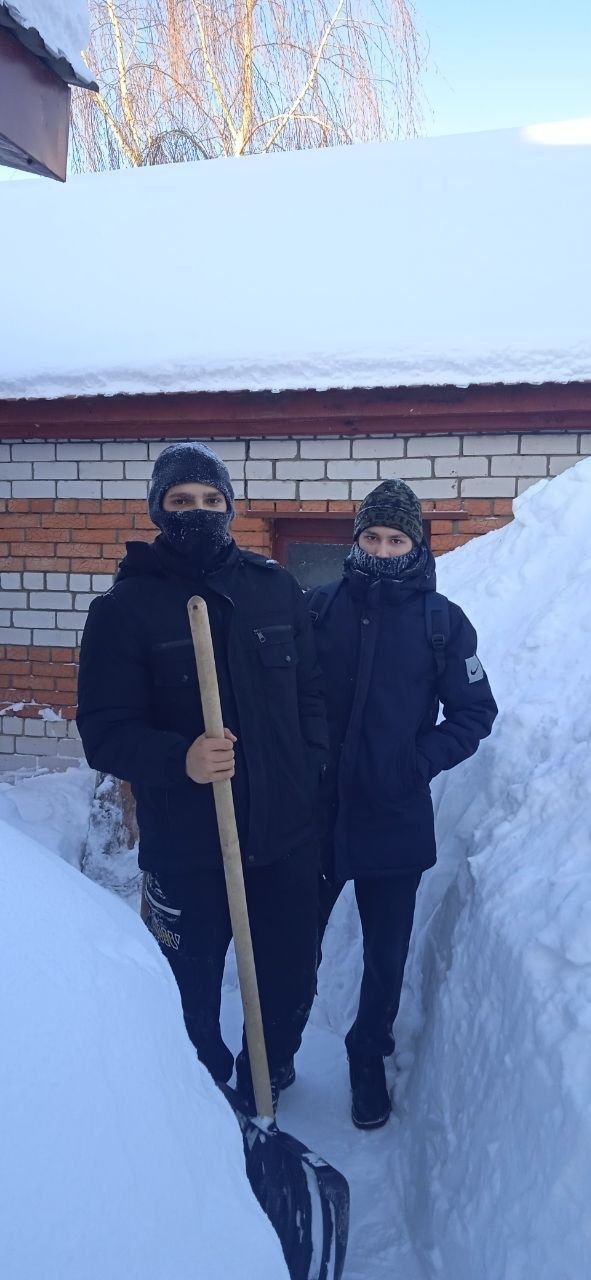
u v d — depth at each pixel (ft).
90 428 17.04
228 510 7.04
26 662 18.07
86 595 17.63
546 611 11.29
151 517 7.07
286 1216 4.56
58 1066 2.64
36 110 9.04
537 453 15.30
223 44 36.58
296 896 7.27
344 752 7.60
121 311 18.58
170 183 23.29
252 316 17.49
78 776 17.46
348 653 7.75
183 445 7.03
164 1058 3.24
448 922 8.15
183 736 6.81
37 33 8.29
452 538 15.83
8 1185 2.24
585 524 13.06
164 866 6.96
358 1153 7.60
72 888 3.77
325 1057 8.99
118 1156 2.59
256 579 7.28
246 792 6.91
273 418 15.90
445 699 7.84
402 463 15.87
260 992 7.45
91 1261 2.26
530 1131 5.40
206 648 6.27
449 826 9.23
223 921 7.07
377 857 7.57
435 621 7.70
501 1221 5.32
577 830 7.03
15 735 18.26
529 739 8.95
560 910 6.22
